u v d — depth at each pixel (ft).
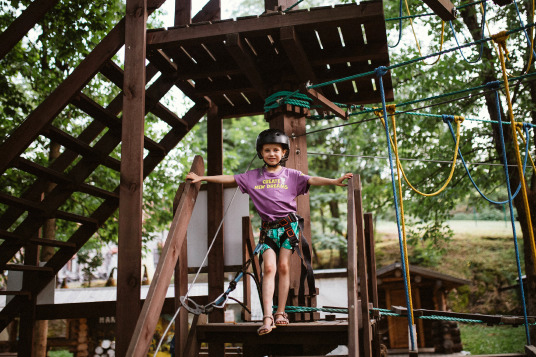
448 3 14.43
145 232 45.03
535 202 36.60
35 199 19.83
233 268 19.52
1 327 21.99
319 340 11.76
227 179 12.82
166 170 43.45
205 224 20.13
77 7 28.19
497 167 38.09
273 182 12.55
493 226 87.45
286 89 16.15
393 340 52.39
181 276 12.69
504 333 64.08
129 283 13.21
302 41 15.60
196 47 16.85
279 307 11.89
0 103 32.86
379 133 42.01
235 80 19.04
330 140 78.43
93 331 52.65
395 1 38.11
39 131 15.79
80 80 15.69
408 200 41.32
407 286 11.52
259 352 14.01
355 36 15.34
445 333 46.73
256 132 72.49
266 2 17.24
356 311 10.63
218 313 18.40
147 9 15.38
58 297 46.96
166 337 55.36
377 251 86.43
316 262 84.28
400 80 39.22
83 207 39.50
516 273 74.08
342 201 81.87
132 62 14.82
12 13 30.99
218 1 20.25
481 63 35.06
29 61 32.35
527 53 33.96
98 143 19.22
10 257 19.71
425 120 38.50
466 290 74.90
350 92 19.27
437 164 39.60
